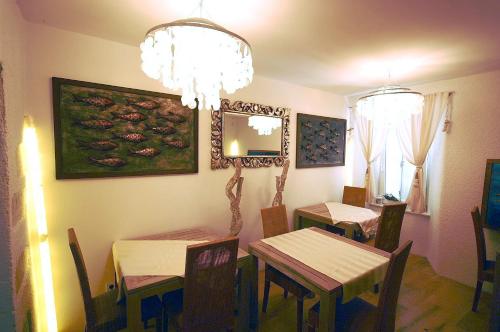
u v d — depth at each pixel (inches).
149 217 88.9
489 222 101.1
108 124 78.5
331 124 145.9
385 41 75.4
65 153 72.7
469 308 92.6
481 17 60.7
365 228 110.5
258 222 119.5
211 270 57.8
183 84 51.6
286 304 95.0
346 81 120.8
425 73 105.8
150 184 88.4
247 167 113.5
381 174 151.3
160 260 69.0
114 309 63.7
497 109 100.7
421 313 89.4
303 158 134.6
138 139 84.0
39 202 68.5
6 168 42.6
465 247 109.5
